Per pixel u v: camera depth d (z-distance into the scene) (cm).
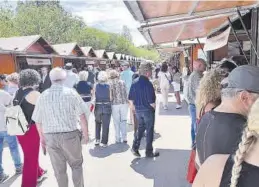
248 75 169
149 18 397
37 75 430
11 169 545
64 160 375
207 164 112
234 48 804
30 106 416
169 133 760
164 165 529
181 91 1742
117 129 687
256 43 507
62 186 377
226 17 516
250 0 378
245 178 95
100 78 648
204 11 423
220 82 236
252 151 97
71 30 6166
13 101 423
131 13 350
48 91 363
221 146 171
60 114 353
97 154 609
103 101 649
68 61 2506
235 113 174
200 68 556
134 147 579
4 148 685
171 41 811
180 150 612
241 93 170
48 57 2070
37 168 441
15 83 534
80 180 377
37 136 429
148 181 464
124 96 671
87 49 3034
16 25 5250
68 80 817
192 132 593
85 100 723
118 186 452
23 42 1738
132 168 522
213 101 237
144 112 552
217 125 176
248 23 611
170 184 448
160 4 307
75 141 365
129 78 875
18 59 1683
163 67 1145
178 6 340
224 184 102
